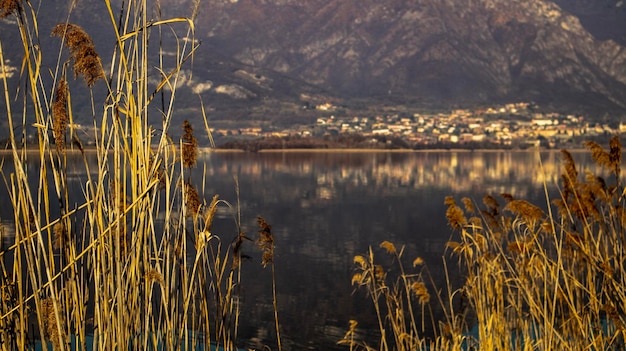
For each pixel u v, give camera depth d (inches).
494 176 3885.3
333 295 935.7
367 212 2193.7
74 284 164.2
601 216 229.5
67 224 163.3
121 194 164.4
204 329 206.4
